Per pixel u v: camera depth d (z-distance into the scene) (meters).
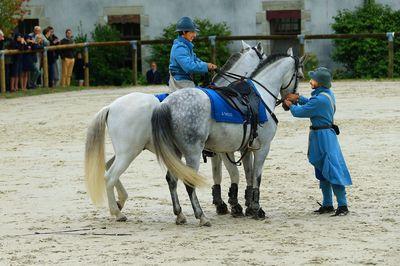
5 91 33.47
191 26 13.84
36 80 35.53
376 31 38.47
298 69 14.26
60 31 41.84
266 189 15.80
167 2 41.12
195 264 10.76
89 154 13.09
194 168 12.73
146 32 41.38
